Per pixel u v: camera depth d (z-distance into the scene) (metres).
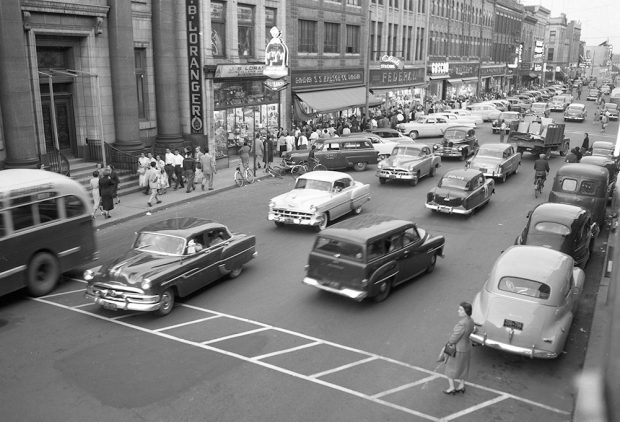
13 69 18.91
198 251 12.48
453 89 75.56
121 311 11.90
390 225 12.98
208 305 12.27
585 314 11.98
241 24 31.53
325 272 12.27
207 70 27.84
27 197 12.30
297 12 37.12
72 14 21.64
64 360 9.64
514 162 28.08
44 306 12.12
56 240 13.01
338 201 19.06
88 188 21.31
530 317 9.55
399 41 55.06
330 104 40.78
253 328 11.09
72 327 11.04
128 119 24.33
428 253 13.98
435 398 8.62
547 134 32.62
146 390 8.70
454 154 32.47
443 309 12.16
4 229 11.77
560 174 18.62
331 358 9.88
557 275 10.19
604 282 13.58
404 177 25.33
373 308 12.18
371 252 12.00
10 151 19.41
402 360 9.85
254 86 32.94
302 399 8.52
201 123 28.02
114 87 23.92
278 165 30.19
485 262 15.38
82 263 13.80
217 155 30.36
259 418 8.01
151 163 21.47
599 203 18.05
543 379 9.30
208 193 23.62
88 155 23.81
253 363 9.64
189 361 9.67
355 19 45.25
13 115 19.11
